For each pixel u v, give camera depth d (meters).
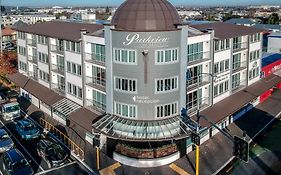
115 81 43.53
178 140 45.94
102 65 46.31
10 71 90.50
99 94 49.03
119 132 43.44
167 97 42.94
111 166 43.31
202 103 50.72
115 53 42.56
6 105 60.06
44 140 47.50
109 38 42.62
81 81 51.06
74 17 81.69
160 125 42.72
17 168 40.00
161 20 41.75
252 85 62.47
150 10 41.91
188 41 45.44
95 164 43.72
